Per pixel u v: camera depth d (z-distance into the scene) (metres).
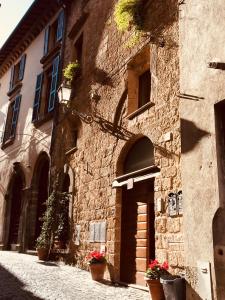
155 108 7.12
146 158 7.43
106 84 9.48
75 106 11.21
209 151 5.25
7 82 20.14
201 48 5.86
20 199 15.70
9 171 16.66
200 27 5.98
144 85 8.42
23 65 17.73
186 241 5.36
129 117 7.98
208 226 5.00
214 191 5.02
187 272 5.20
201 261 4.98
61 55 13.38
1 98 20.62
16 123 17.03
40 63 15.80
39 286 6.27
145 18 8.16
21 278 7.04
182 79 6.21
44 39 15.79
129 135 7.89
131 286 6.81
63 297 5.41
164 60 7.15
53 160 12.13
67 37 13.41
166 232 6.05
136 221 7.43
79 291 6.03
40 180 13.94
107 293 6.01
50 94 13.55
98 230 8.42
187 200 5.51
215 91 5.35
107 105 9.19
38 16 16.33
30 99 16.02
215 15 5.65
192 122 5.74
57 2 14.62
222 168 5.10
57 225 10.41
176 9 7.09
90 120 9.98
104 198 8.48
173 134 6.42
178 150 6.20
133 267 7.18
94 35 11.04
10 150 17.12
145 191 7.33
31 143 14.66
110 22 10.09
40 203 13.69
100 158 9.02
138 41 8.30
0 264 9.13
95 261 7.48
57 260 10.30
